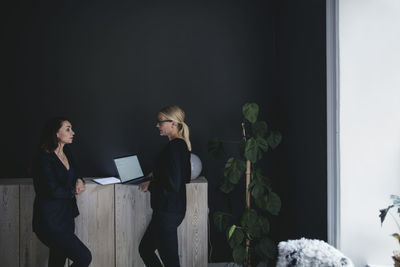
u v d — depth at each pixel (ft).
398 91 6.13
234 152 9.81
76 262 6.89
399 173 6.13
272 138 8.14
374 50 6.14
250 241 8.67
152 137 9.64
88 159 9.46
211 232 9.78
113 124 9.53
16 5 9.26
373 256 6.19
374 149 6.16
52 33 9.37
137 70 9.61
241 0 9.89
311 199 7.37
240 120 9.85
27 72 9.29
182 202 6.90
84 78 9.46
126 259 8.45
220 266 9.74
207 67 9.78
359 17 6.13
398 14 6.08
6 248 8.14
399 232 6.09
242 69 9.87
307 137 7.57
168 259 6.80
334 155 6.36
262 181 8.21
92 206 8.32
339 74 6.16
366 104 6.16
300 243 4.91
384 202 6.15
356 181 6.19
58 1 9.39
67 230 6.84
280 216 9.68
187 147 7.04
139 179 8.80
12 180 8.78
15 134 9.25
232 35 9.86
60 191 6.68
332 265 4.44
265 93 9.92
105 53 9.52
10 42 9.23
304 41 7.69
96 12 9.50
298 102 8.13
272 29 9.96
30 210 8.19
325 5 6.52
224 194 8.73
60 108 9.40
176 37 9.72
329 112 6.40
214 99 9.80
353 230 6.21
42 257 8.25
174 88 9.71
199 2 9.79
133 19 9.61
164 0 9.70
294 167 8.48
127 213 8.44
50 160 6.73
